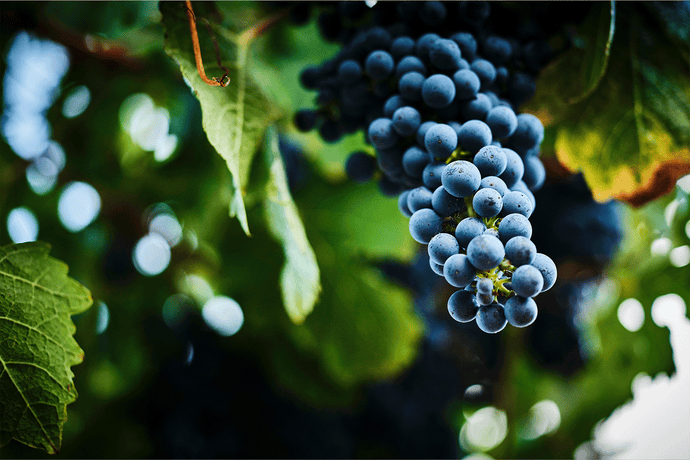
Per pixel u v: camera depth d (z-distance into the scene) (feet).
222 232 3.02
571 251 2.79
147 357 3.10
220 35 2.16
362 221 3.10
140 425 3.00
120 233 3.16
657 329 3.02
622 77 2.27
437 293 3.27
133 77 2.89
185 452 2.87
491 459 3.49
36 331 2.05
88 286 3.07
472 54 2.08
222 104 2.08
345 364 3.00
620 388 3.22
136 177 3.11
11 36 2.57
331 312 3.02
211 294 3.25
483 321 1.86
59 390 2.04
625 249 3.20
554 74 2.25
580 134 2.30
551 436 3.59
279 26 2.67
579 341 3.11
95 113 3.00
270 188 2.20
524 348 3.34
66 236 3.04
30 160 2.96
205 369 3.01
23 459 2.71
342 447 3.01
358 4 2.19
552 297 3.01
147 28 2.67
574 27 2.23
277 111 2.18
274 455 2.92
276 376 3.04
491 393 3.50
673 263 2.97
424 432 3.09
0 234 2.85
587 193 2.70
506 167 1.94
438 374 3.19
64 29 2.57
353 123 2.21
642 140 2.28
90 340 3.02
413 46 2.10
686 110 2.25
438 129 1.94
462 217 1.90
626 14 2.25
